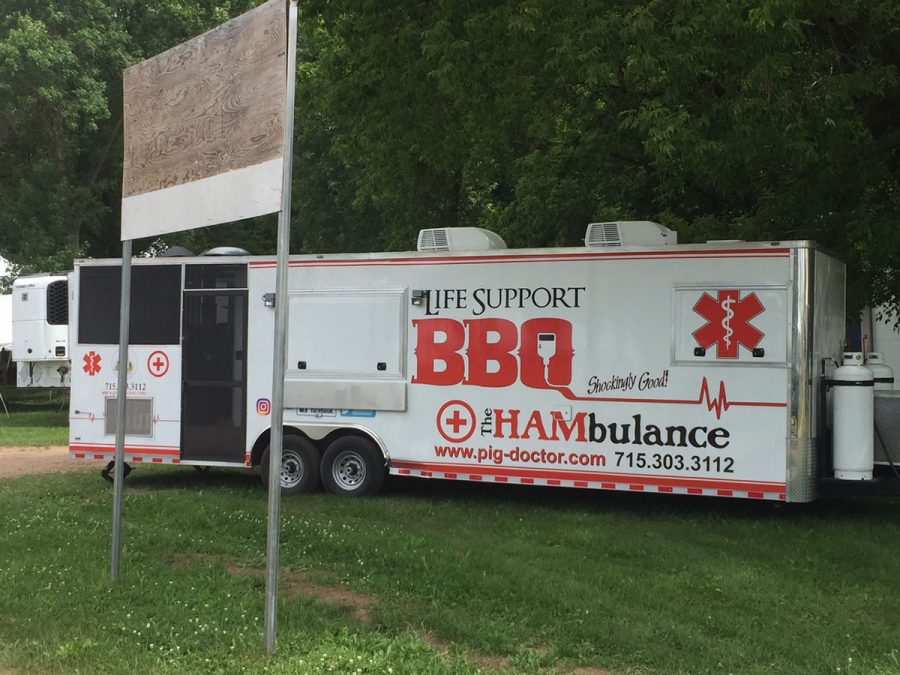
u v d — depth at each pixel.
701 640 5.16
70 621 5.57
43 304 20.09
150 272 10.52
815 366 8.26
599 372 8.84
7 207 23.72
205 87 5.66
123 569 6.66
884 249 10.23
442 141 11.93
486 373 9.27
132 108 6.30
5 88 21.11
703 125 8.45
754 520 8.63
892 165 10.58
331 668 4.78
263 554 7.22
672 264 8.61
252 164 5.27
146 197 6.16
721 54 8.13
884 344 17.27
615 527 8.24
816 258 8.28
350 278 9.80
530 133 12.20
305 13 10.82
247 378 10.16
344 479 9.91
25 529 7.93
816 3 8.30
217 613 5.69
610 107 11.92
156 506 8.94
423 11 10.41
